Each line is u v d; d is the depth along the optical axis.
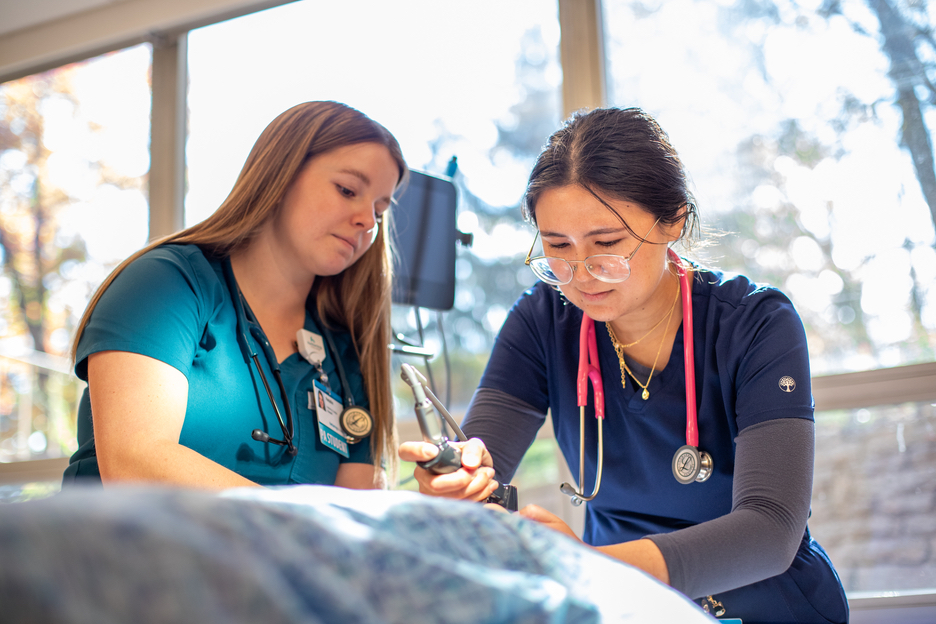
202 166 3.14
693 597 0.91
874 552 2.02
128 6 3.31
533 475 2.43
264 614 0.30
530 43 2.76
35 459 3.08
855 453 2.09
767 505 0.99
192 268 1.33
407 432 2.56
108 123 3.30
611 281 1.12
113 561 0.28
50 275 3.24
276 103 3.07
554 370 1.38
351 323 1.60
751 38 2.43
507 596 0.38
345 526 0.37
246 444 1.31
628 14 2.61
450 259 2.18
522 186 2.66
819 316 2.21
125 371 1.14
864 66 2.28
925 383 2.06
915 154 2.18
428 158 2.79
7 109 3.45
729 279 1.29
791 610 1.19
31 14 3.40
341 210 1.41
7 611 0.27
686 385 1.25
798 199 2.28
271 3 3.12
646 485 1.31
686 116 2.46
